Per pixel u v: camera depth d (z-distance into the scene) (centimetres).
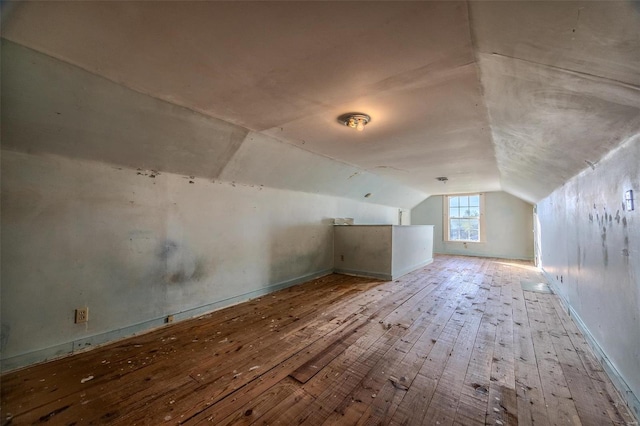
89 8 109
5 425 136
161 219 266
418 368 190
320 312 303
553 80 123
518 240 712
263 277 374
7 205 183
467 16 108
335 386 169
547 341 232
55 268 202
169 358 202
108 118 196
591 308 224
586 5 74
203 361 197
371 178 526
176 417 142
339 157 382
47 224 199
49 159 200
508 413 146
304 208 453
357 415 144
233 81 171
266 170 350
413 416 144
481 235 758
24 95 160
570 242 293
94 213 222
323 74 162
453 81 168
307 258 460
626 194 157
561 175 290
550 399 158
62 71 155
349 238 511
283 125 255
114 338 232
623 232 162
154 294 260
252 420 140
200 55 143
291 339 235
